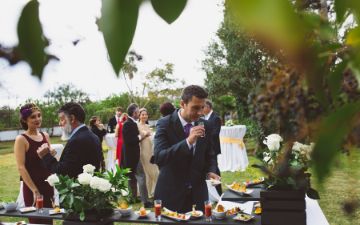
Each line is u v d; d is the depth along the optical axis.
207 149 2.87
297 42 0.16
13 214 3.18
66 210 2.80
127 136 5.57
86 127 3.29
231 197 3.13
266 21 0.15
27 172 3.36
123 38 0.16
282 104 0.24
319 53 0.21
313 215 3.11
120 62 0.16
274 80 0.25
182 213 2.79
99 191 2.77
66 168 3.10
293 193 2.46
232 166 8.72
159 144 2.76
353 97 0.22
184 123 2.83
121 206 2.95
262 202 2.53
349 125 0.18
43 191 3.42
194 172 2.72
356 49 0.22
